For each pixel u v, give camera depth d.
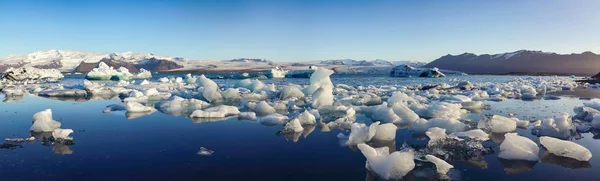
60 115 9.79
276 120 8.77
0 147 5.89
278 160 5.31
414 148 5.93
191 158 5.38
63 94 16.78
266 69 156.25
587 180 4.34
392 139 6.65
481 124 7.78
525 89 17.69
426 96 15.74
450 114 9.49
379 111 9.52
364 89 20.75
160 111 10.72
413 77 54.28
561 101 14.00
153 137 6.85
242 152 5.75
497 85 23.81
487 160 5.16
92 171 4.70
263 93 16.56
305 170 4.84
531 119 9.21
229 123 8.50
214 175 4.62
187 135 7.07
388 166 4.47
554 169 4.75
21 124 8.20
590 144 6.17
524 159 5.14
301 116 8.49
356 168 4.93
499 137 6.76
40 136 6.85
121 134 7.13
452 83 33.38
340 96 15.41
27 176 4.48
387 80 40.78
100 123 8.45
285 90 15.38
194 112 9.50
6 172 4.62
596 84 25.27
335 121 8.41
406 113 8.99
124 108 11.09
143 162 5.14
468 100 12.38
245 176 4.59
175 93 17.44
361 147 5.07
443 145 5.95
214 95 14.61
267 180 4.46
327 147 6.10
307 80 42.28
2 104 12.80
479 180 4.35
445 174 4.55
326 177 4.56
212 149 5.95
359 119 9.40
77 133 7.18
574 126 7.33
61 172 4.65
